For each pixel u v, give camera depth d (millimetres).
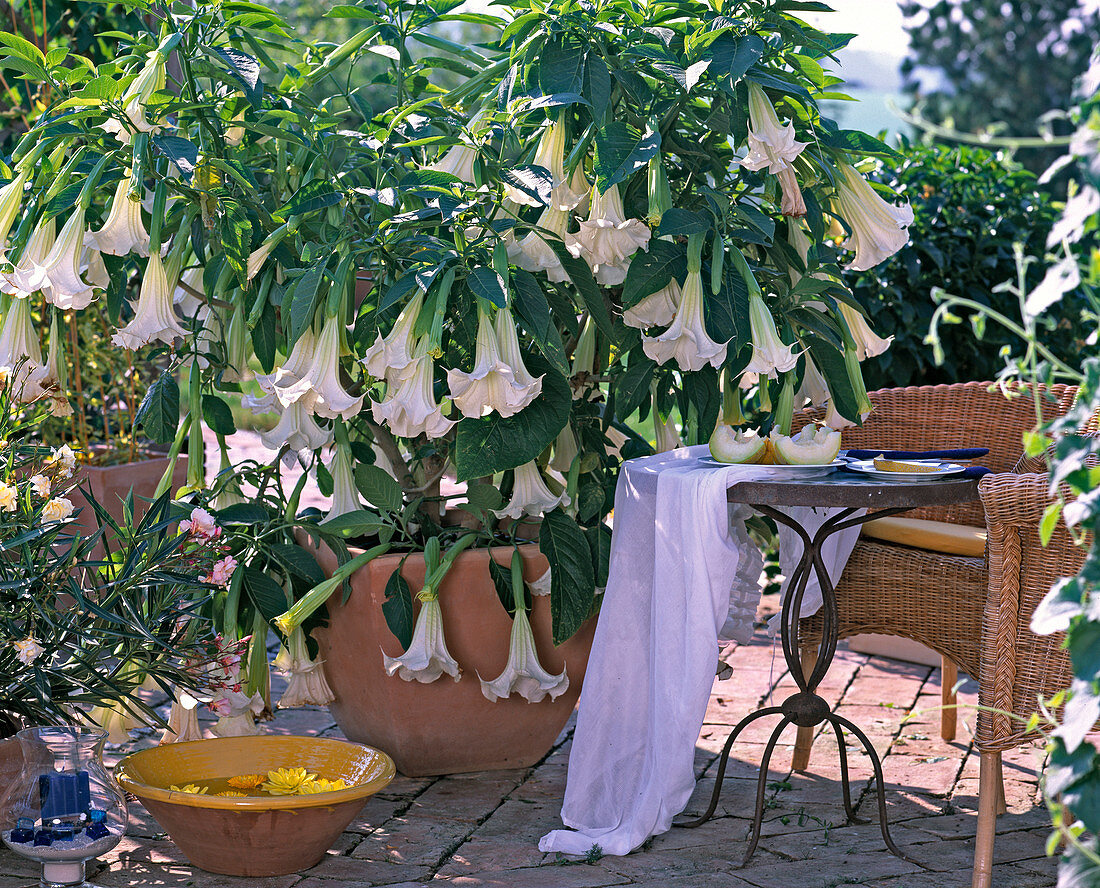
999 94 18203
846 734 3490
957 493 2484
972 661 2838
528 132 3125
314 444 2920
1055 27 18062
